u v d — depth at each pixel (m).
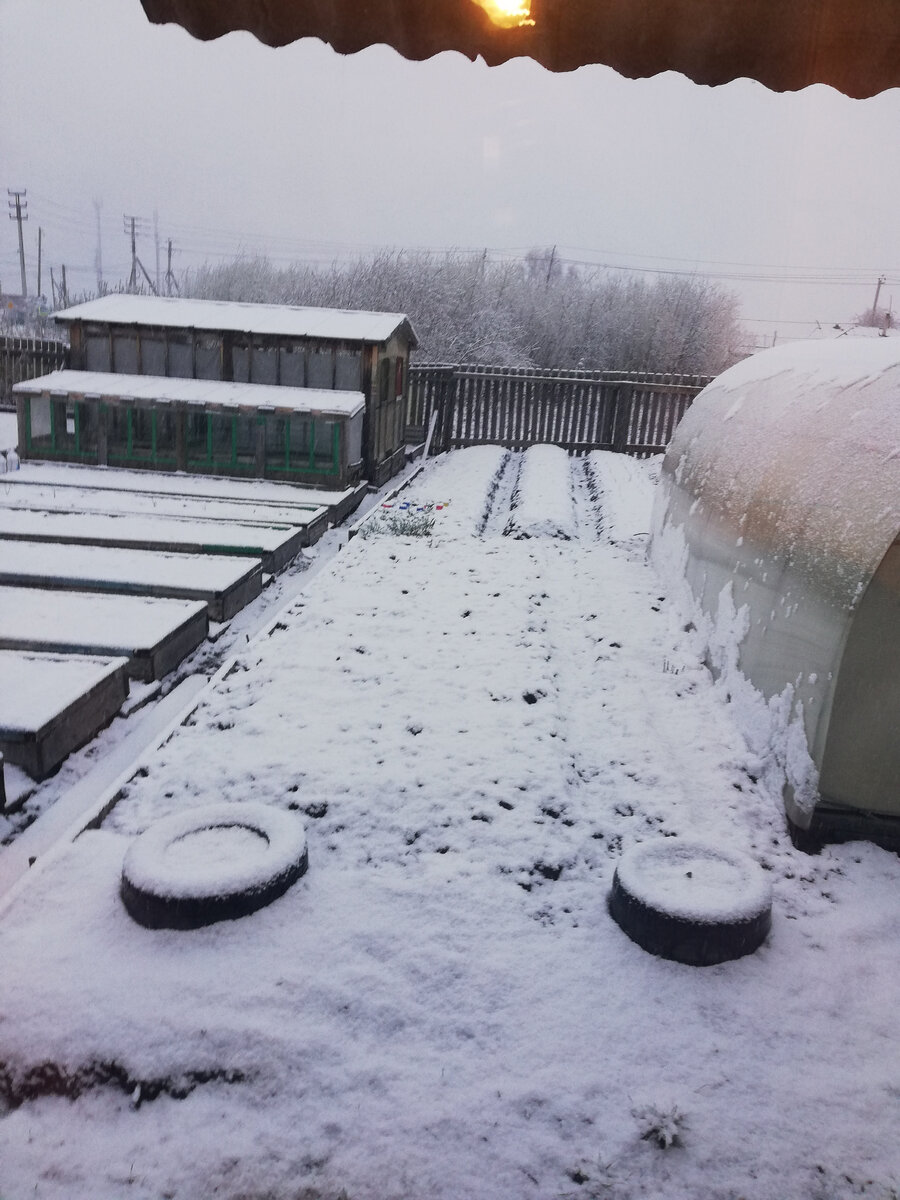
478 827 4.02
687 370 17.45
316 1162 2.38
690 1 2.00
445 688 5.52
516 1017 2.90
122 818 4.02
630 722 5.26
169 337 13.07
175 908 3.16
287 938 3.19
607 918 3.47
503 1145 2.44
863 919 3.55
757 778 4.66
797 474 4.97
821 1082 2.71
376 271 17.77
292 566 9.53
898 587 3.76
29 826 4.52
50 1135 2.48
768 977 3.17
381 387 13.38
